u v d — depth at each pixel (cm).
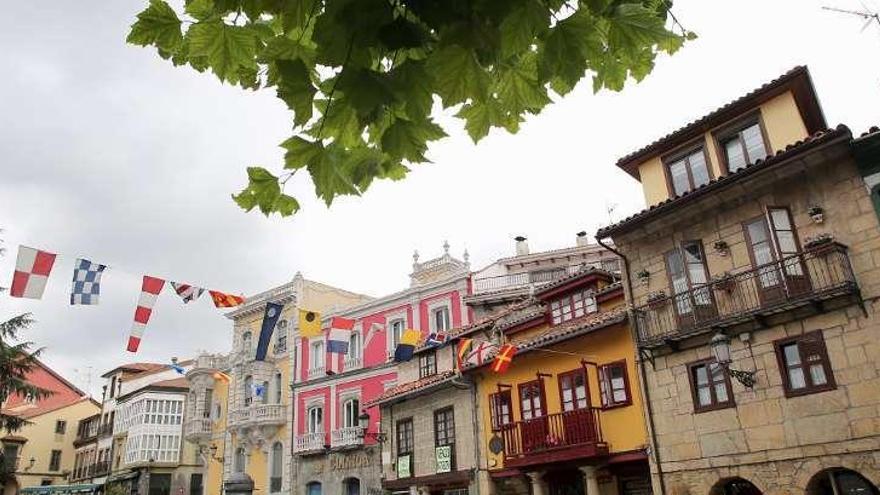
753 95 1562
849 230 1345
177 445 4791
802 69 1494
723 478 1417
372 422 3023
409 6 205
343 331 1891
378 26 205
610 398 1708
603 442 1678
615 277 1952
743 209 1509
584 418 1714
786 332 1380
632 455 1612
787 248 1416
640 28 240
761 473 1361
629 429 1648
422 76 215
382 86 214
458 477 2073
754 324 1420
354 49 210
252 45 257
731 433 1423
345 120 233
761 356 1405
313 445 3238
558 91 264
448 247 3428
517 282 3241
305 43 240
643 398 1598
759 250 1464
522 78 262
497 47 209
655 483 1534
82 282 1330
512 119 275
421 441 2278
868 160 1351
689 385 1520
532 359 1944
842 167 1377
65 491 4662
